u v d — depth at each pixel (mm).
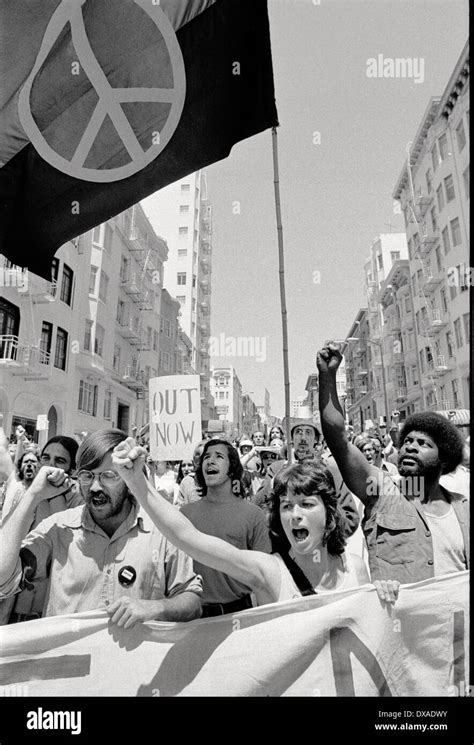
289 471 1973
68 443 2779
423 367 16047
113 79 2273
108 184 2330
